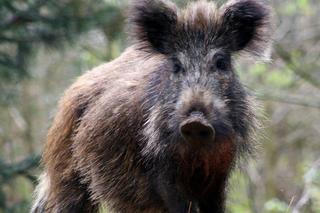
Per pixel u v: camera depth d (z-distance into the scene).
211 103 13.19
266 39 15.42
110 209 16.25
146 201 15.50
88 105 16.59
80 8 28.41
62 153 17.28
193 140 12.76
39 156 26.41
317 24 35.00
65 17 27.98
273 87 35.31
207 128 12.59
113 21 29.80
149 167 14.99
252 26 15.25
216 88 13.84
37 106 38.09
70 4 28.22
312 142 38.38
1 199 26.67
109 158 15.79
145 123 14.72
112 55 33.59
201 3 15.07
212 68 14.15
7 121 38.25
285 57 33.50
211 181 14.70
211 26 14.60
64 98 17.48
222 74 14.16
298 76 34.66
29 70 29.95
